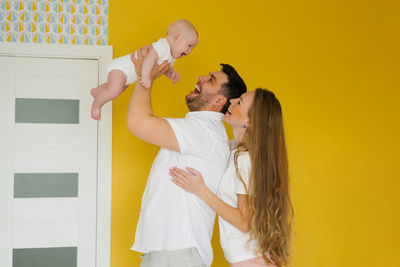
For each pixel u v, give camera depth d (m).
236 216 1.65
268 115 1.77
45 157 2.46
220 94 1.83
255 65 2.65
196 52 2.59
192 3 2.61
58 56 2.47
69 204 2.46
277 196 1.74
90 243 2.46
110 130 2.48
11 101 2.45
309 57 2.72
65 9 2.50
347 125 2.75
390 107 2.81
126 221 2.48
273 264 1.70
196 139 1.62
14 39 2.45
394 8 2.83
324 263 2.67
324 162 2.70
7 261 2.39
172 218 1.59
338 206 2.70
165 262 1.57
